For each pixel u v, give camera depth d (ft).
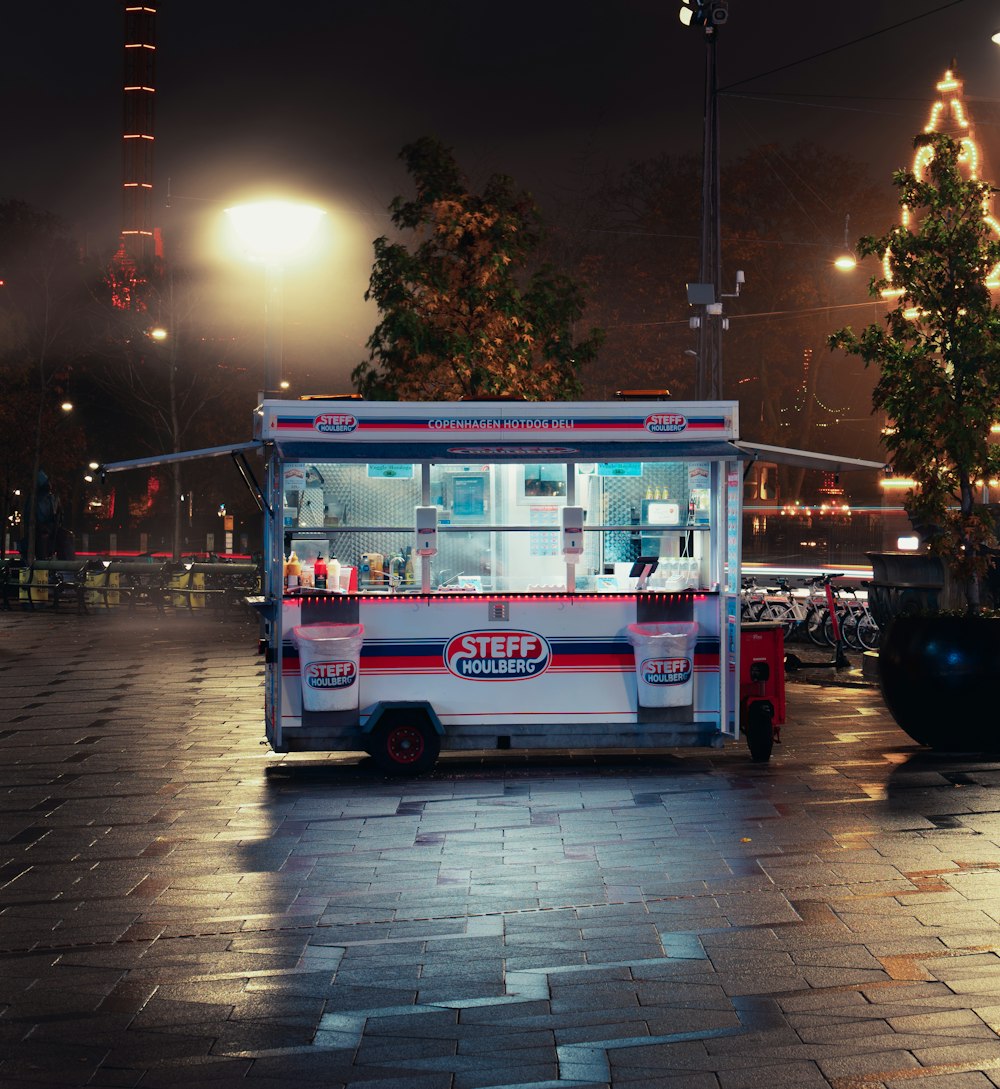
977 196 38.52
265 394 42.06
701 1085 15.25
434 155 58.08
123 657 67.51
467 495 37.68
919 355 38.45
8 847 28.43
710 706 37.06
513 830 29.04
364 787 34.53
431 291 55.57
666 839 27.68
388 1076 16.02
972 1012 17.12
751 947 20.39
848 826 28.14
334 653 35.88
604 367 171.32
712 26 74.18
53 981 19.86
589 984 19.06
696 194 170.19
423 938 21.50
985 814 28.91
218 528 233.76
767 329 172.55
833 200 169.58
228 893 24.57
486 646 36.60
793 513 159.63
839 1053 15.97
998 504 52.60
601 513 38.09
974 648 35.81
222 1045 17.20
